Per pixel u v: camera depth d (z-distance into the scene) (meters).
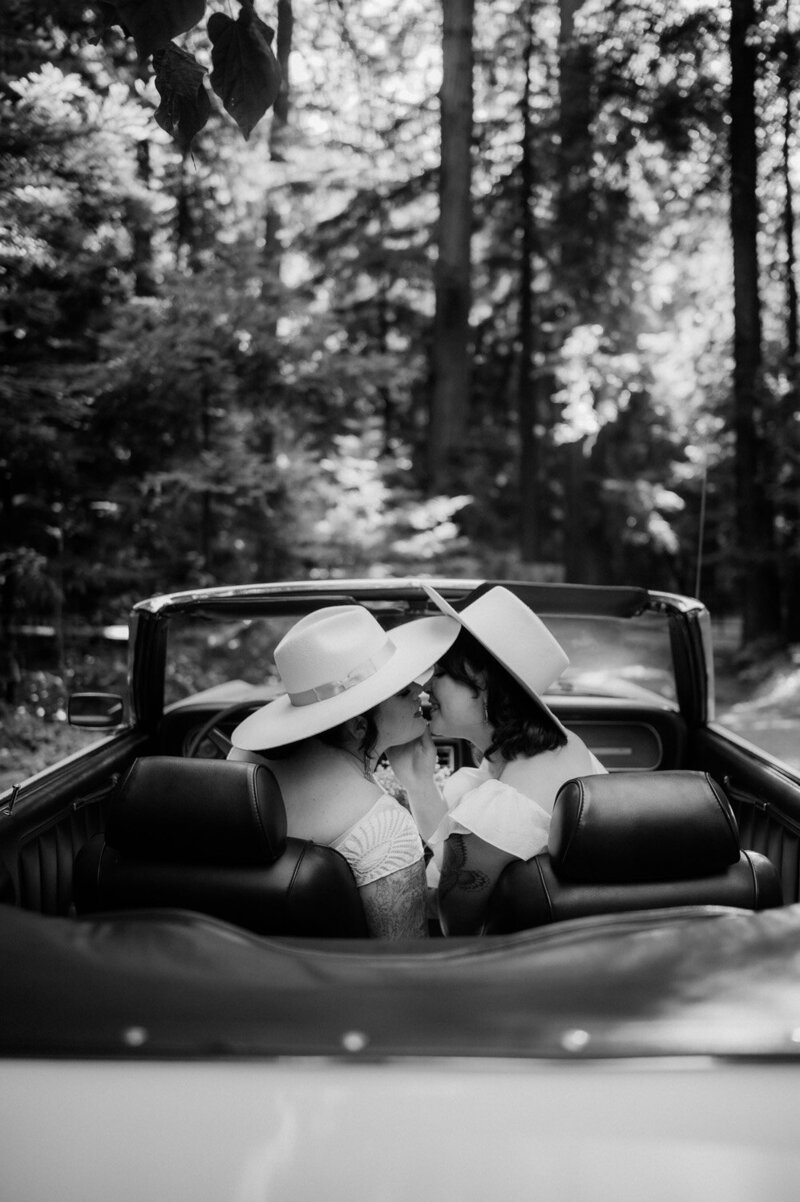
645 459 20.06
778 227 16.53
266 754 2.24
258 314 10.31
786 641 14.91
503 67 20.48
